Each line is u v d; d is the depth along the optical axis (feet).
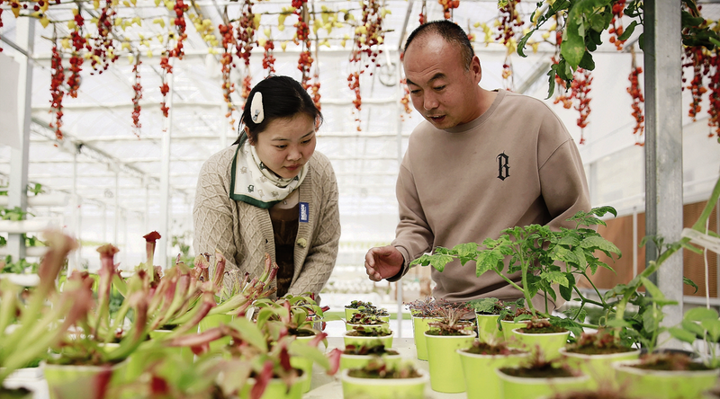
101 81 28.30
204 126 36.65
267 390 2.14
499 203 5.41
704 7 13.34
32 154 37.40
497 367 2.57
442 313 4.18
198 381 1.54
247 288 3.71
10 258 9.97
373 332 3.71
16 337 1.73
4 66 9.33
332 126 37.88
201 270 3.60
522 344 2.85
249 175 5.33
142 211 62.59
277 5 17.57
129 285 2.66
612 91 19.11
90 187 47.60
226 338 3.38
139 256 62.49
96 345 2.25
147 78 28.22
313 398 2.86
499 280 5.33
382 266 4.92
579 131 22.24
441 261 3.55
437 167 5.77
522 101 5.48
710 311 2.47
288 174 4.99
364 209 72.54
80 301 1.73
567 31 3.38
